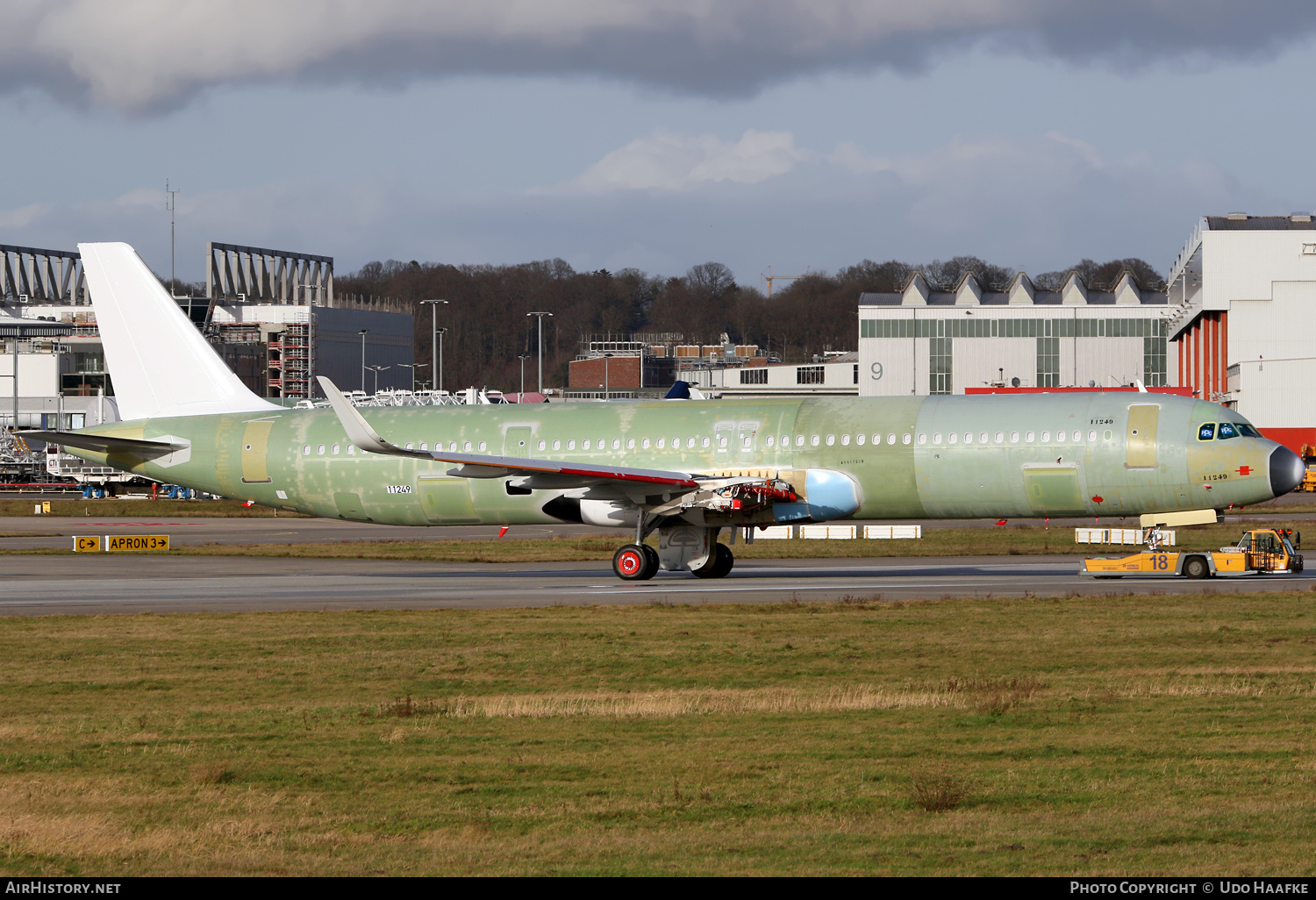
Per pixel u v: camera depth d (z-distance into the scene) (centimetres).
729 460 16300
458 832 5031
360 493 17775
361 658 10006
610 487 16038
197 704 8200
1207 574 15362
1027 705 7638
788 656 9725
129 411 19412
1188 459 14912
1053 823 5044
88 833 5066
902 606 12650
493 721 7419
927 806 5297
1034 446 15362
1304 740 6556
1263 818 5053
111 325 19375
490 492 17125
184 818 5322
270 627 11881
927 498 15800
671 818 5222
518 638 10919
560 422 17200
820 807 5381
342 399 15312
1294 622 11019
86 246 19338
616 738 6894
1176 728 6925
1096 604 12500
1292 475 14812
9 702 8350
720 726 7162
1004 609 12300
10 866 4619
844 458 15900
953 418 15800
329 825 5184
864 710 7612
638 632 11175
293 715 7712
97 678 9244
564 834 4997
